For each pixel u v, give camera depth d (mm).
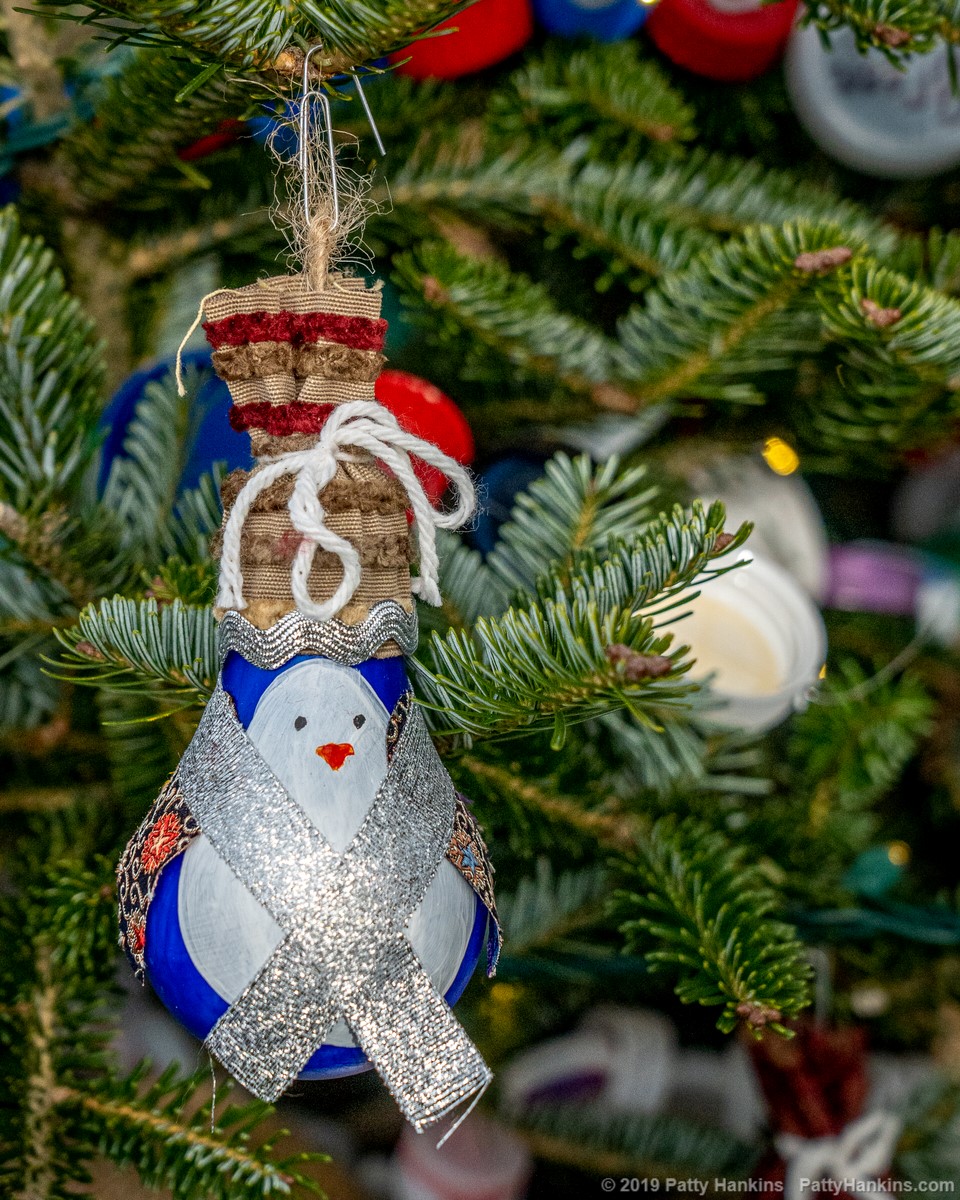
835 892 534
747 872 487
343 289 394
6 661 482
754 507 540
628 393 521
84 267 516
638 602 422
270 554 391
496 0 514
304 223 403
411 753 394
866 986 577
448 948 389
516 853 523
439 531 486
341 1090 581
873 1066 573
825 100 541
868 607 608
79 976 476
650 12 536
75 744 519
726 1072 599
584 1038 587
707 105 584
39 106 493
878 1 460
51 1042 464
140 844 396
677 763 505
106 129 481
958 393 497
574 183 542
